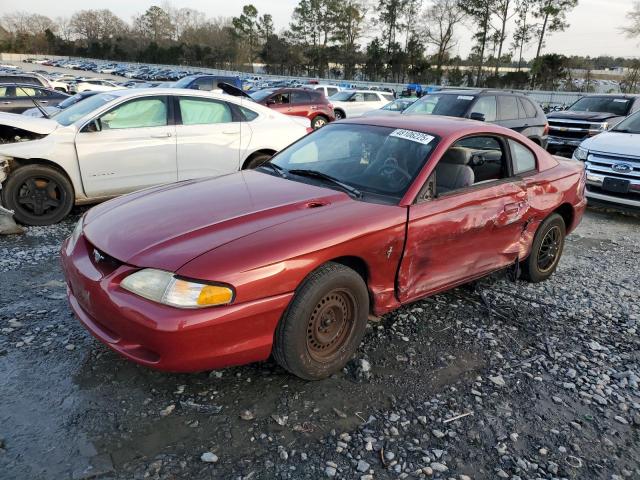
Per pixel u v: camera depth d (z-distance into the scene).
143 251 2.64
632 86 37.88
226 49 84.81
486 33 52.56
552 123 12.91
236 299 2.51
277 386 2.93
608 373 3.28
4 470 2.22
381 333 3.60
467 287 4.47
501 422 2.74
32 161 5.71
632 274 5.13
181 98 6.55
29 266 4.56
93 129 5.95
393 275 3.24
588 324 3.94
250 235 2.71
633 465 2.50
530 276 4.57
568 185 4.56
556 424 2.76
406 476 2.34
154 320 2.43
